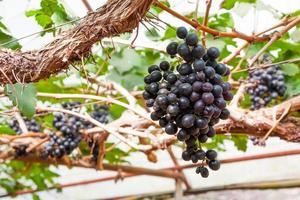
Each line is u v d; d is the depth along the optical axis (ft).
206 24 3.58
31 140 5.86
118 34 3.01
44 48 3.13
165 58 5.82
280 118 4.30
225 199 8.25
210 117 2.97
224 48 5.40
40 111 4.95
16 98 3.54
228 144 8.86
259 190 8.18
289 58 5.39
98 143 5.60
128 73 6.04
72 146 5.56
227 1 4.57
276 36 4.21
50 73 3.14
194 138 3.06
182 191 8.21
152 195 8.89
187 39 2.90
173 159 7.77
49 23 4.27
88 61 3.25
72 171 9.84
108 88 5.61
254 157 7.16
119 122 5.14
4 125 6.23
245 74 5.58
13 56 3.14
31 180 8.84
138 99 6.02
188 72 2.95
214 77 2.96
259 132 4.35
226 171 8.92
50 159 6.05
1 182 8.25
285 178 8.48
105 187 9.68
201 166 3.17
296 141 4.37
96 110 5.76
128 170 7.21
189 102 2.92
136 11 2.91
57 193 9.41
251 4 5.21
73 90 6.05
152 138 4.58
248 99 5.70
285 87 5.24
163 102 2.93
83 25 3.03
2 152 6.05
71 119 5.52
